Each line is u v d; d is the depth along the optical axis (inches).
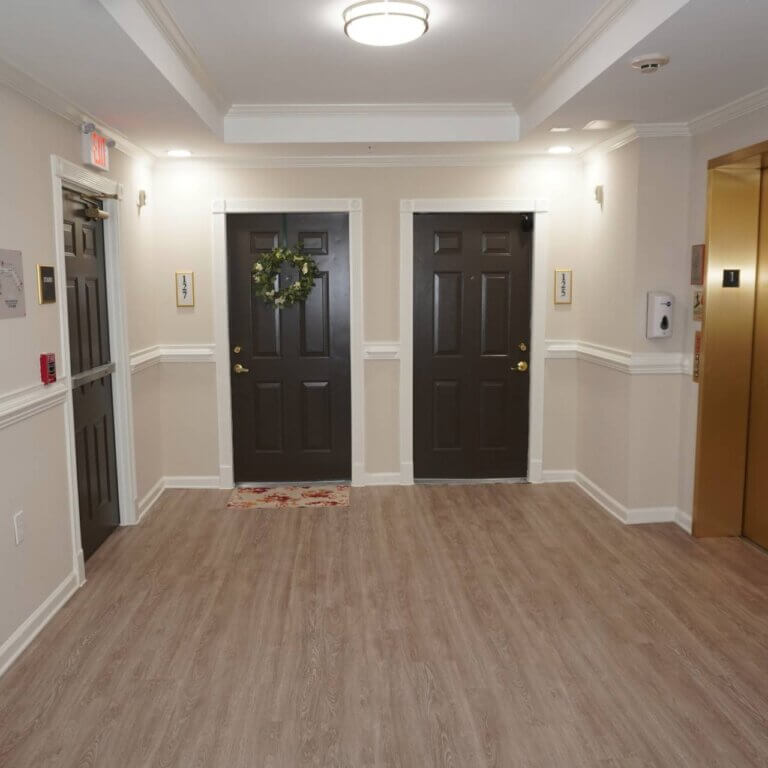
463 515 180.9
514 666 110.3
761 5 90.7
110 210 163.6
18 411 112.8
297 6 108.3
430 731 94.8
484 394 206.1
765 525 155.7
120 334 167.8
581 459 203.0
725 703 100.7
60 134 132.1
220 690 104.2
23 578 116.0
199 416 202.5
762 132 133.6
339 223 199.0
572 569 146.5
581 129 163.0
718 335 155.9
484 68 140.6
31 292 119.6
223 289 197.8
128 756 89.9
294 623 124.4
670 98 136.3
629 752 90.5
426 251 201.5
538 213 199.0
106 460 165.6
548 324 203.3
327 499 194.2
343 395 204.7
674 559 151.1
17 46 101.6
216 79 146.9
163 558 153.6
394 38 112.4
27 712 98.8
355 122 174.1
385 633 120.8
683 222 163.5
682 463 169.5
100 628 122.4
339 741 92.8
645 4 101.7
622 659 112.2
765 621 124.2
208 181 194.9
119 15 93.5
